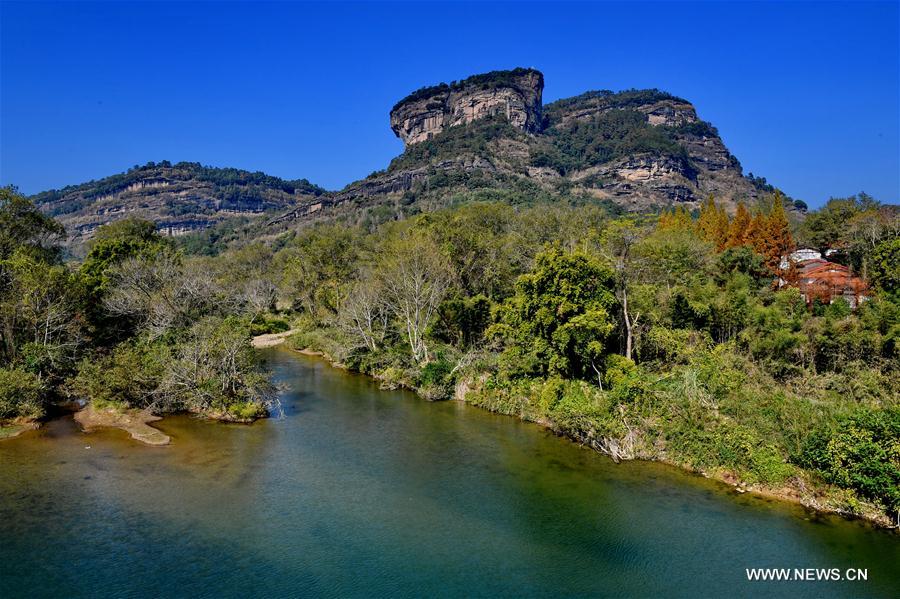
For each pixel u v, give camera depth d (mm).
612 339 43531
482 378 45781
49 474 28266
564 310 38781
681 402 32625
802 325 41312
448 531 23594
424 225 77938
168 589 19109
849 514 24844
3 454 30656
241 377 40562
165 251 64438
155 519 23984
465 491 27594
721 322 45250
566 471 30266
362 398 46656
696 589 19656
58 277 44094
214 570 20297
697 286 50281
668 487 28000
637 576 20438
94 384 38875
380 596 18984
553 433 37062
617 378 37062
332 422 39312
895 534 23234
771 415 30125
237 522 23953
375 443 34781
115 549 21500
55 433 34406
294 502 26078
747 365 37938
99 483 27406
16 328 41875
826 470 25922
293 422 39156
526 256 65438
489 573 20500
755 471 27781
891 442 24094
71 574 19797
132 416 38094
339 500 26406
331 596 18906
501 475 29656
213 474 29094
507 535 23328
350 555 21547
